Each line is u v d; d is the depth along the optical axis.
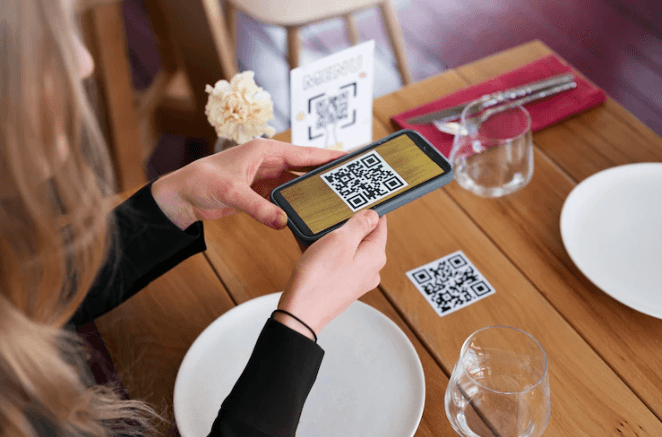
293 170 0.87
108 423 0.71
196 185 0.77
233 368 0.79
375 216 0.71
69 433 0.60
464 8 2.56
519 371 0.74
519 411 0.68
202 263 0.94
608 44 2.35
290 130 1.12
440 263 0.92
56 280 0.53
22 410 0.55
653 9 2.48
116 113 1.82
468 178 1.02
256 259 0.94
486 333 0.73
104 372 0.81
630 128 1.09
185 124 2.08
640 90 2.19
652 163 0.99
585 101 1.12
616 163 1.04
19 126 0.42
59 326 0.61
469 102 1.14
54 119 0.45
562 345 0.82
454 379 0.71
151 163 2.04
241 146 0.81
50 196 0.51
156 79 2.08
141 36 2.50
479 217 0.98
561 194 1.00
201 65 1.86
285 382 0.60
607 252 0.90
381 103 1.17
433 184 0.78
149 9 1.90
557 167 1.04
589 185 0.97
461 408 0.72
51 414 0.57
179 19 1.76
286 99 2.23
